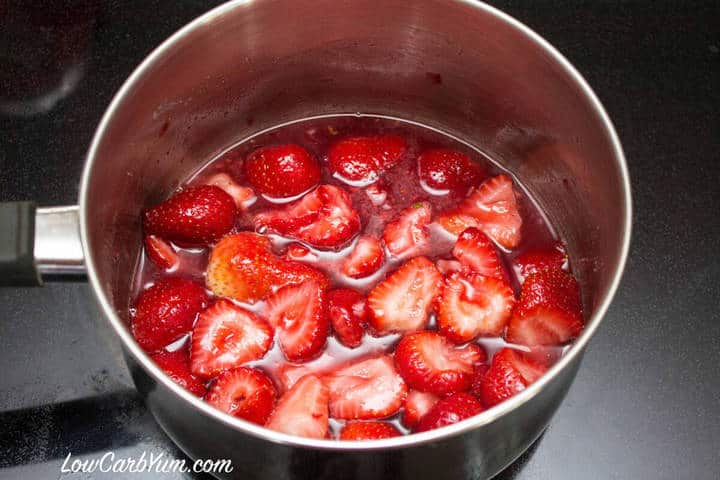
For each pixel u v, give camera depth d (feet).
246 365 1.29
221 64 1.40
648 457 1.29
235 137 1.54
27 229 1.16
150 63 1.29
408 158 1.52
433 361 1.26
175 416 1.16
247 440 1.08
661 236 1.47
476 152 1.56
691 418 1.32
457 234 1.42
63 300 1.40
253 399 1.23
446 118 1.55
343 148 1.49
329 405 1.25
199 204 1.38
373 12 1.40
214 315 1.31
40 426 1.30
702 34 1.67
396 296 1.32
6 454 1.27
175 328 1.31
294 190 1.44
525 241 1.47
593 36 1.66
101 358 1.35
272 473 1.13
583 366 1.36
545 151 1.45
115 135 1.27
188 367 1.29
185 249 1.41
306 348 1.28
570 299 1.36
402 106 1.57
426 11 1.38
